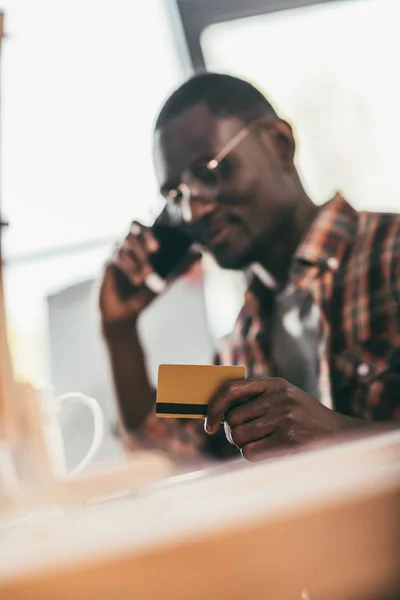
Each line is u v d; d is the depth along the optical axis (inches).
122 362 74.4
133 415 71.8
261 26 80.7
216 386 27.5
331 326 63.5
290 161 71.2
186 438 66.6
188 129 70.2
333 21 79.2
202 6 80.0
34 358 74.0
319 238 64.7
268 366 69.3
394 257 61.7
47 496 30.1
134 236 76.0
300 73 80.2
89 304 77.0
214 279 76.8
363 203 78.3
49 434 32.6
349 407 61.8
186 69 83.7
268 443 30.4
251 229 70.3
